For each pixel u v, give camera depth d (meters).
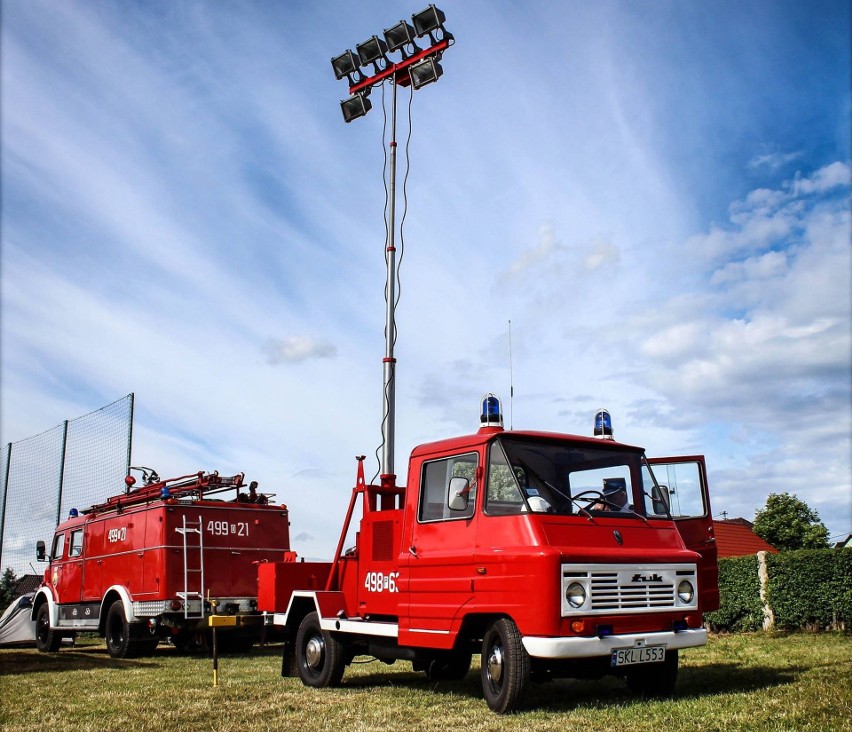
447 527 8.09
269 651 15.72
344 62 14.05
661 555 7.59
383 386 12.05
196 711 7.75
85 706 8.23
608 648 6.96
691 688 8.12
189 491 15.24
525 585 7.01
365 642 9.04
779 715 6.43
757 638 14.46
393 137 13.45
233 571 15.24
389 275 12.59
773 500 48.19
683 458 10.93
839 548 14.90
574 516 7.53
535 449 7.87
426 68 13.00
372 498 9.66
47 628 17.52
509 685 7.04
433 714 7.23
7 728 7.19
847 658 10.41
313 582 10.53
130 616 14.68
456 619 7.67
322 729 6.74
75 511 18.20
